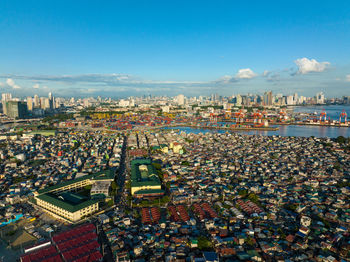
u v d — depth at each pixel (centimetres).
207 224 19288
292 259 15738
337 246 17262
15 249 16950
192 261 15450
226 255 16125
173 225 19700
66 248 15975
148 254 16425
